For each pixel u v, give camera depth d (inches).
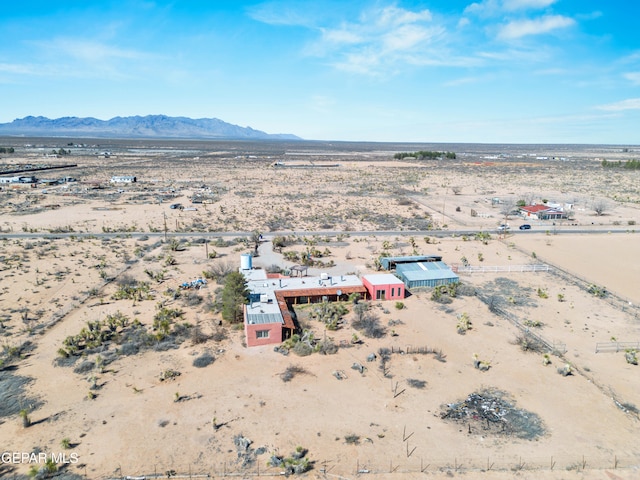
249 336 1731.1
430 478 1096.8
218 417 1312.7
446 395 1450.5
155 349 1706.4
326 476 1097.4
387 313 2106.3
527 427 1296.8
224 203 5009.8
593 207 4731.8
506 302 2261.3
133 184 6323.8
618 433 1275.8
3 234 3410.4
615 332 1930.4
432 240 3452.3
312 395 1432.1
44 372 1534.2
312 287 2236.7
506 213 4303.6
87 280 2431.1
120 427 1261.1
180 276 2532.0
